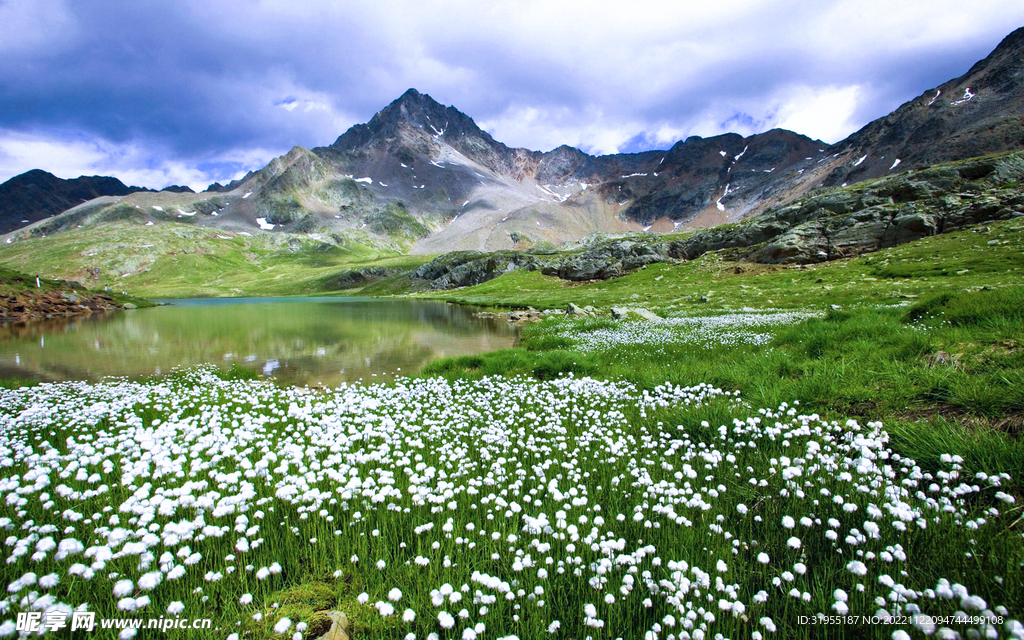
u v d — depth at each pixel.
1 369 20.06
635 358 17.48
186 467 7.02
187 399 12.88
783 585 4.09
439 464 7.37
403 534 5.31
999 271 39.56
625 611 3.98
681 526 5.05
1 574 4.27
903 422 6.64
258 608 4.06
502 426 9.02
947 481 5.04
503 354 19.17
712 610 3.82
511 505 5.21
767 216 103.19
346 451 7.86
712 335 21.22
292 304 104.56
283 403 12.43
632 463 6.65
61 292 61.75
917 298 30.78
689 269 92.06
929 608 3.56
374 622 3.92
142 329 39.53
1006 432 5.74
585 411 10.23
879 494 5.12
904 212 72.06
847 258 70.50
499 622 3.85
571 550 4.53
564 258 142.75
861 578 4.01
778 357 12.14
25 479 6.04
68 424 9.65
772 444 7.05
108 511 5.50
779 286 55.28
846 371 9.25
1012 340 8.77
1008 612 3.34
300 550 4.94
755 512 5.41
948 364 8.42
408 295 154.00
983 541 4.12
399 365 21.09
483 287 133.12
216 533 4.64
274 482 6.49
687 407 8.95
